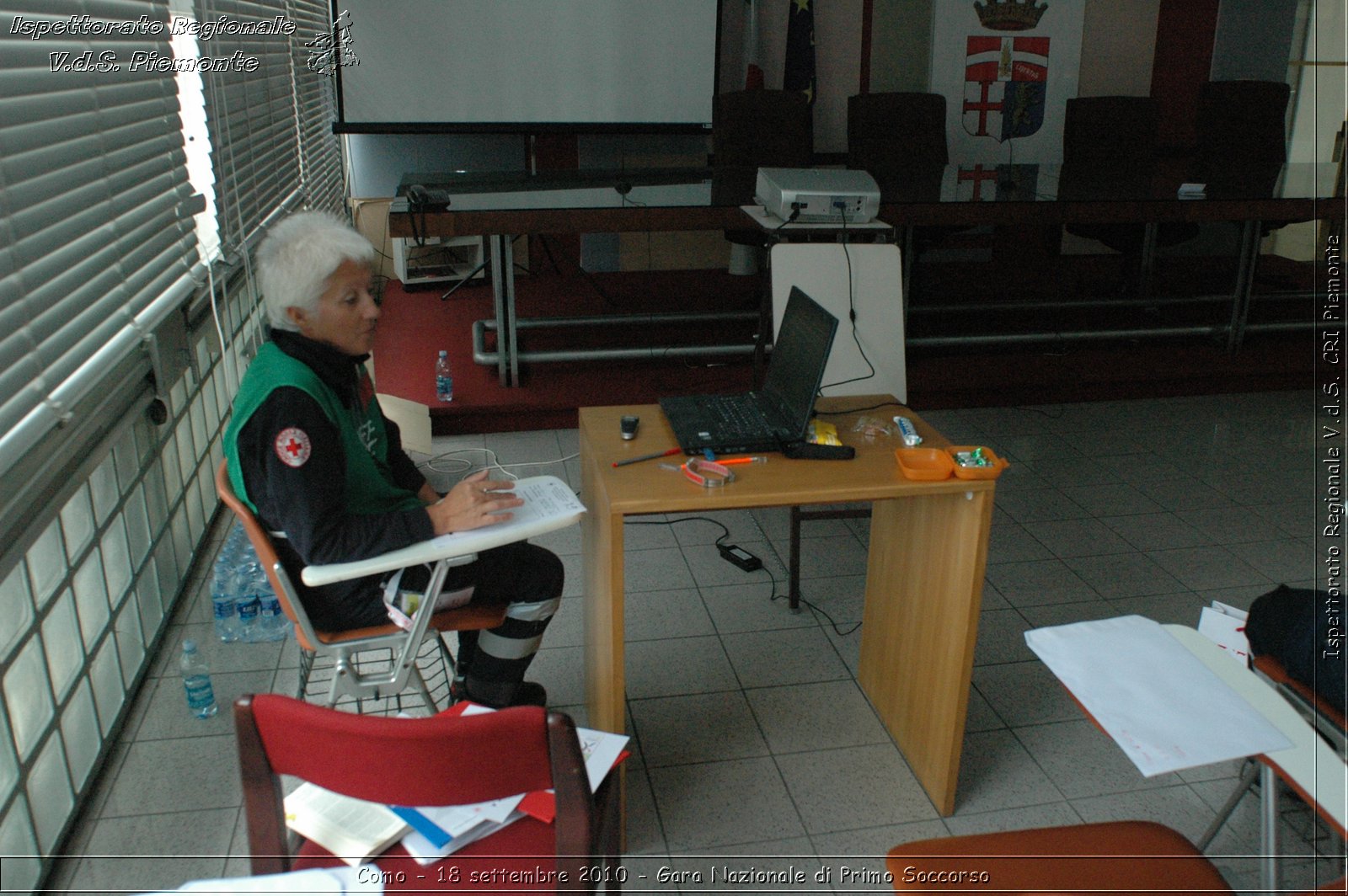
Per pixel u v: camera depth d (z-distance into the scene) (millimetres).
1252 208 4094
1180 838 1320
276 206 3332
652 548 2986
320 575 1555
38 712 1701
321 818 1279
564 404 3908
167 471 2498
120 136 2033
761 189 3439
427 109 5250
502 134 5418
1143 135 5223
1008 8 5832
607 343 4684
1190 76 6133
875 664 2217
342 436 1700
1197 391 4426
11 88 1554
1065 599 2725
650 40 5379
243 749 1051
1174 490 3436
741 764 2062
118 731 2070
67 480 1760
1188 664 1327
